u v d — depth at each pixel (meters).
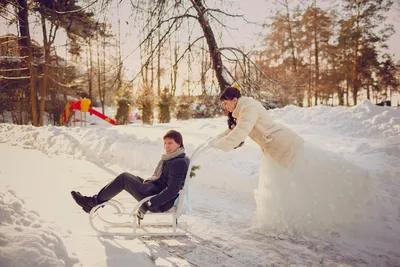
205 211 4.50
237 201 5.00
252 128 3.37
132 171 6.97
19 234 2.59
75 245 3.16
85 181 6.06
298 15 31.14
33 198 4.68
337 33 34.53
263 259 3.02
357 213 3.52
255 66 8.66
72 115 28.03
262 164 3.59
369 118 8.59
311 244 3.31
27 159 8.25
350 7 32.28
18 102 26.14
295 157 3.31
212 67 8.28
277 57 29.45
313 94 33.81
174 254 3.11
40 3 15.77
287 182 3.36
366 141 6.96
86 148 8.73
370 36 33.50
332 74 35.56
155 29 7.70
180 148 3.49
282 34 29.36
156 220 4.09
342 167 3.31
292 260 3.00
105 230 3.68
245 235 3.60
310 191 3.31
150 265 2.84
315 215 3.35
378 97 40.69
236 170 5.54
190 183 6.03
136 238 3.48
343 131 8.30
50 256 2.48
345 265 2.91
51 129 11.44
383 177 4.51
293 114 10.51
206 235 3.61
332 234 3.50
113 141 8.41
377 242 3.35
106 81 8.60
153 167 7.00
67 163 7.81
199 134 9.12
